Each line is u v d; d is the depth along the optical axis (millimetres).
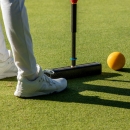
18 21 3801
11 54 4738
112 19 7273
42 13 7734
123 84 4527
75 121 3723
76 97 4211
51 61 5234
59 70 4625
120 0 8672
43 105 4039
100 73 4812
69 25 6941
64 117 3795
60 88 4316
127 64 5098
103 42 6012
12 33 3850
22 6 3805
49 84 4238
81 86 4484
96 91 4352
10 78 4723
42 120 3750
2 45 4590
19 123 3707
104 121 3723
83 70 4719
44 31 6621
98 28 6723
